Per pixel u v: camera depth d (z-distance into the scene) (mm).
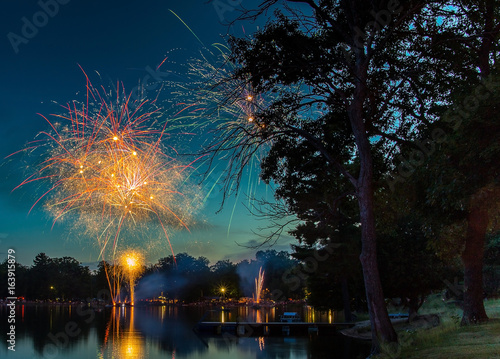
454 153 16797
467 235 20219
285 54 19547
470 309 19859
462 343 15172
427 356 14367
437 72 20781
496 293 41781
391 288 35312
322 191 23281
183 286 158625
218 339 43625
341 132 22234
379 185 23188
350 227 40250
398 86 20094
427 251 33594
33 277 161250
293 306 127188
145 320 78000
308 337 41156
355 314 52781
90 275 170625
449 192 16797
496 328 17016
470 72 20359
